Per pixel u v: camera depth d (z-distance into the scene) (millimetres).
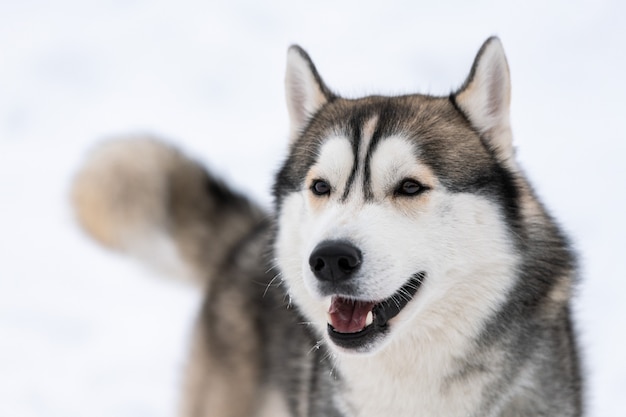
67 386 9734
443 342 5715
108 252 9688
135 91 17984
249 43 19406
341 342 5484
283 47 19094
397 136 5715
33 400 9484
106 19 20812
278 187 6422
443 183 5641
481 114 5969
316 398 6438
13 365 10102
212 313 8164
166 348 10398
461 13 19141
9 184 14781
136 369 10023
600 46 17016
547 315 5863
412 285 5582
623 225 11297
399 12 19594
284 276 6156
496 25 18359
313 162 5980
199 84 18078
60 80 18500
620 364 8938
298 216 6012
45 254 12625
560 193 12234
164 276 9352
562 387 5934
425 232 5566
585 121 14469
